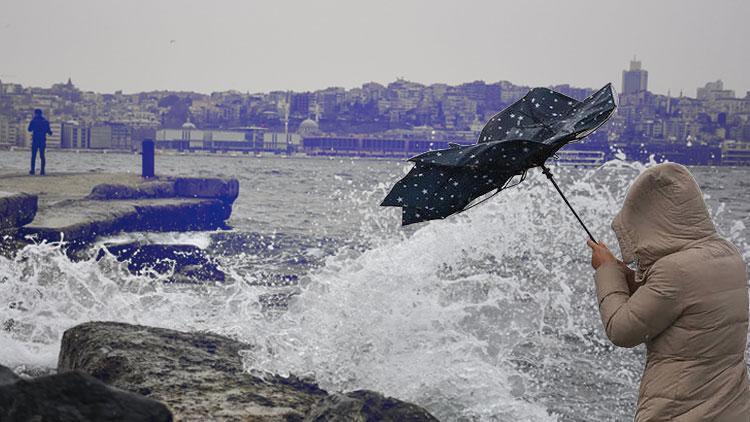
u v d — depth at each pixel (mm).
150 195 71125
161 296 23938
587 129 8172
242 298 26312
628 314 7809
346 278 17547
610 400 17484
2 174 93875
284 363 14336
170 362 13062
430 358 15766
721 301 7625
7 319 20641
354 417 10836
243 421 10859
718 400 7641
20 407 5754
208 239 56688
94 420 5938
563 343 20781
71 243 41938
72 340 14258
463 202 8352
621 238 8156
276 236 59906
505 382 15781
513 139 8328
